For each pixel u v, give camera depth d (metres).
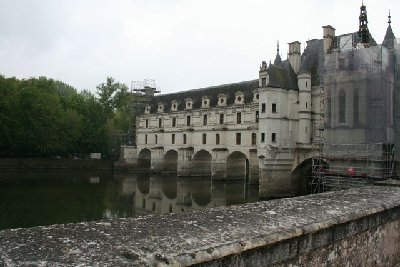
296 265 6.34
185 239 5.21
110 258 4.34
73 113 91.25
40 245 4.55
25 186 55.84
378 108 34.25
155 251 4.68
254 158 65.62
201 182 70.00
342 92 37.09
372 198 9.65
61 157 95.44
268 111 53.12
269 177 51.66
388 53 35.94
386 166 33.38
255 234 5.72
